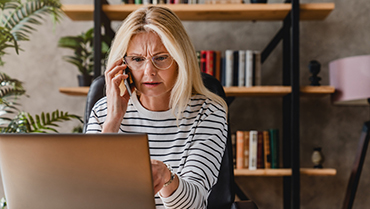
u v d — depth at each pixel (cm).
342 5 238
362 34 237
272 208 234
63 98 237
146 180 61
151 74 96
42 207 68
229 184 119
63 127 236
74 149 62
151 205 63
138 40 96
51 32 238
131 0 207
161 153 106
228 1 205
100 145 61
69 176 64
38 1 182
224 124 108
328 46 237
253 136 206
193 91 113
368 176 235
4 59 236
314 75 207
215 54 207
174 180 78
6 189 69
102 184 63
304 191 235
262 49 237
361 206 234
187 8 200
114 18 217
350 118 236
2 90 174
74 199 66
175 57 96
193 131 105
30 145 64
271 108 236
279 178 235
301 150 236
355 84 198
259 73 206
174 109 105
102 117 110
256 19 224
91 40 217
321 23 238
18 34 179
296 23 196
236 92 202
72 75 238
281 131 235
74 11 202
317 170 202
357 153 209
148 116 107
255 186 236
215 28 238
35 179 66
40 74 237
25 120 167
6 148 66
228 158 120
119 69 99
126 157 61
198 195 83
